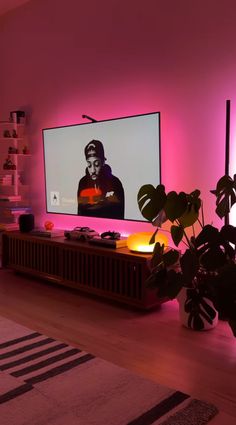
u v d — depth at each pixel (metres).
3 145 5.38
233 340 2.71
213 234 2.36
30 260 4.26
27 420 1.85
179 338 2.75
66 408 1.94
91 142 4.06
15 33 4.97
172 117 3.49
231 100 3.10
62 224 4.59
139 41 3.68
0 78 5.29
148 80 3.64
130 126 3.70
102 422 1.83
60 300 3.59
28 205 5.06
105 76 4.00
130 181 3.75
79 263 3.70
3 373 2.28
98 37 4.03
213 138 3.24
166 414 1.89
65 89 4.43
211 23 3.19
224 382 2.18
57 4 4.40
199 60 3.28
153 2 3.55
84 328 2.94
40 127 4.78
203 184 3.33
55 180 4.52
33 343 2.68
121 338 2.76
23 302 3.54
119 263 3.35
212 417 1.88
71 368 2.33
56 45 4.47
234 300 2.01
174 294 2.37
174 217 2.51
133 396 2.04
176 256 2.52
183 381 2.19
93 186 4.09
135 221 3.75
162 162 3.57
